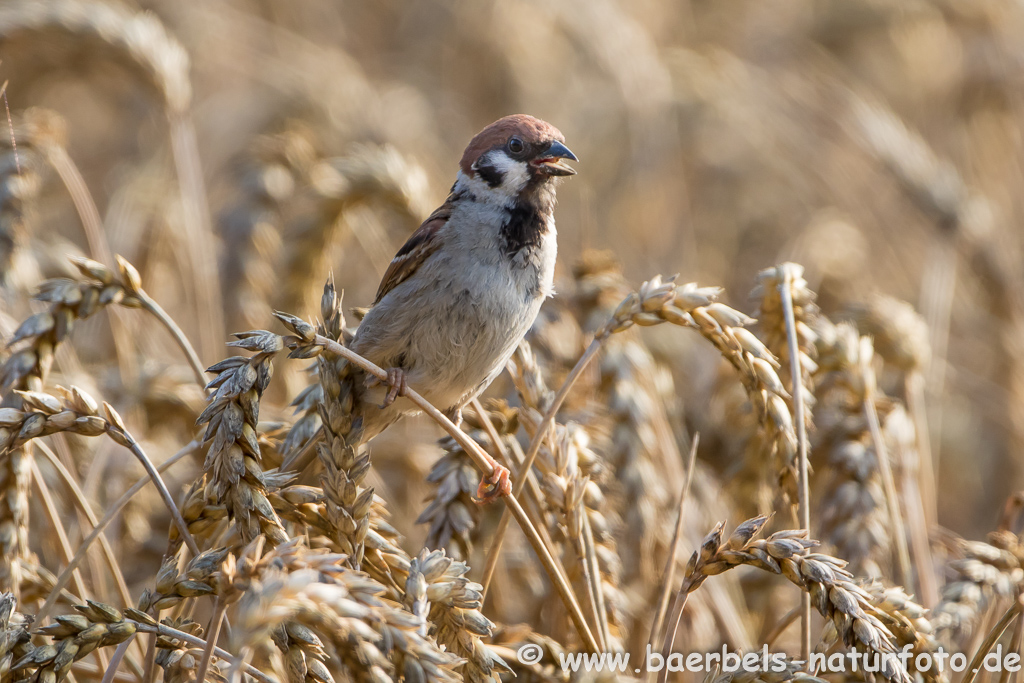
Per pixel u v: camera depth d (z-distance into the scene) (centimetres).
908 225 1666
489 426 740
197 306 1149
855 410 843
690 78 1798
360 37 2091
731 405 1085
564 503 667
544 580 764
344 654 468
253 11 2038
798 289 754
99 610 522
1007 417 1356
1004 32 1803
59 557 796
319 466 693
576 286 934
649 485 840
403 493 1072
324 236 1112
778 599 1005
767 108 1795
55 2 1134
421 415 1145
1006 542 726
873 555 791
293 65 1761
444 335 771
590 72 1936
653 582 870
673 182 1667
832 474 827
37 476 690
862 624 530
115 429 574
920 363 1002
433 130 1758
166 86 1165
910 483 879
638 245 1638
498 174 791
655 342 1332
